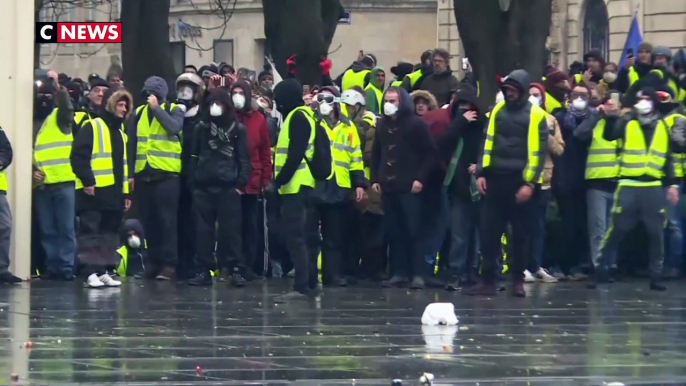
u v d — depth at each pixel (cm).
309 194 3991
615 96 4459
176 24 12925
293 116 3912
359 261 4647
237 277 4316
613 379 2673
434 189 4256
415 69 5578
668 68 4728
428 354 2955
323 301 3928
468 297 4066
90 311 3650
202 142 4278
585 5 11831
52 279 4506
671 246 4666
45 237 4497
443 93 4891
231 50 12900
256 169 4494
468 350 3023
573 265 4712
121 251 4694
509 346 3089
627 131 4356
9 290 4188
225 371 2706
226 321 3462
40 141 4456
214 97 4225
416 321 3491
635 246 4719
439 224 4291
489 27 5222
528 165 4000
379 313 3647
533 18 5175
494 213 4059
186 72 4747
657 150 4312
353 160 4403
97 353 2923
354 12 12800
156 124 4419
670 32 10031
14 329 3288
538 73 5184
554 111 4619
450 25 12475
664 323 3519
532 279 4588
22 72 4478
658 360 2914
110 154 4422
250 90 4488
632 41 6888
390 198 4262
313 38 5809
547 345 3111
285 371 2712
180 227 4559
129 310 3678
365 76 5550
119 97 4431
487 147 4022
